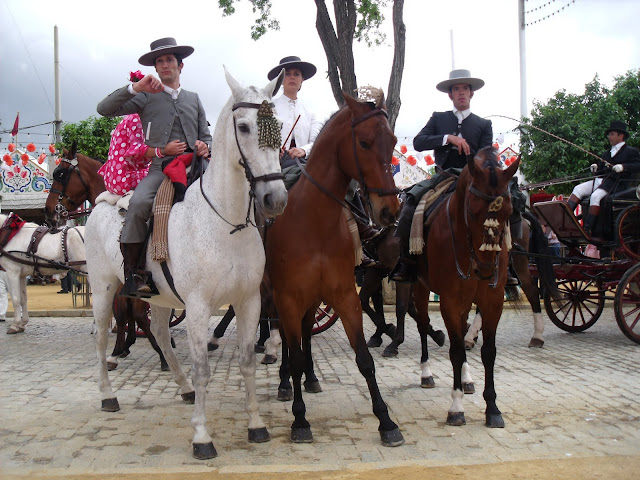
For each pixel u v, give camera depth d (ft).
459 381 16.46
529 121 58.39
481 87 20.03
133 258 15.39
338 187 15.25
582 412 17.28
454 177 18.47
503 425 15.94
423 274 18.62
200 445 13.85
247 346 15.05
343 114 15.25
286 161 18.98
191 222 14.32
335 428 16.16
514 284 20.43
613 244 28.50
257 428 15.10
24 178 63.36
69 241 34.76
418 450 14.35
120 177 17.35
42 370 23.99
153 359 26.61
